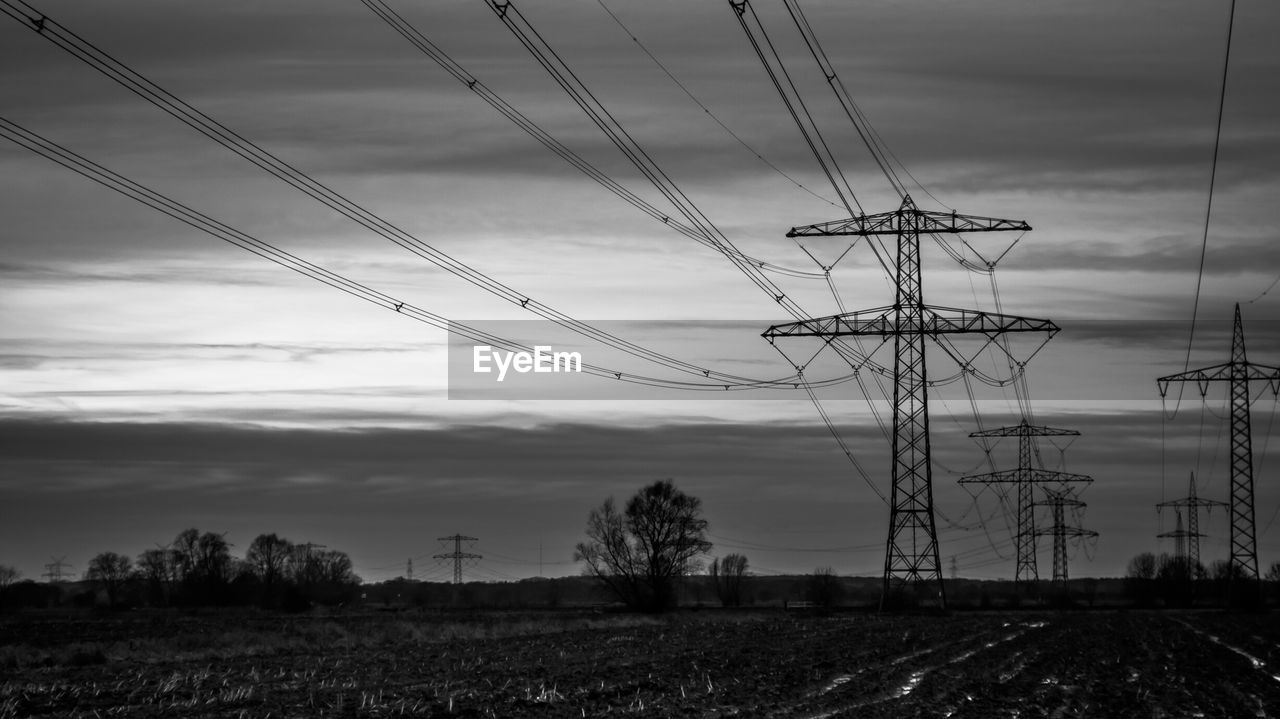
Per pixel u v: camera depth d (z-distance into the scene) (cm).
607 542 11700
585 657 4738
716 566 15038
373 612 11250
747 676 3950
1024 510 12619
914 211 7331
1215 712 3347
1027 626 7488
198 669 4212
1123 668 4591
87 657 4528
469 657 4797
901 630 6800
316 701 3222
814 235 7175
